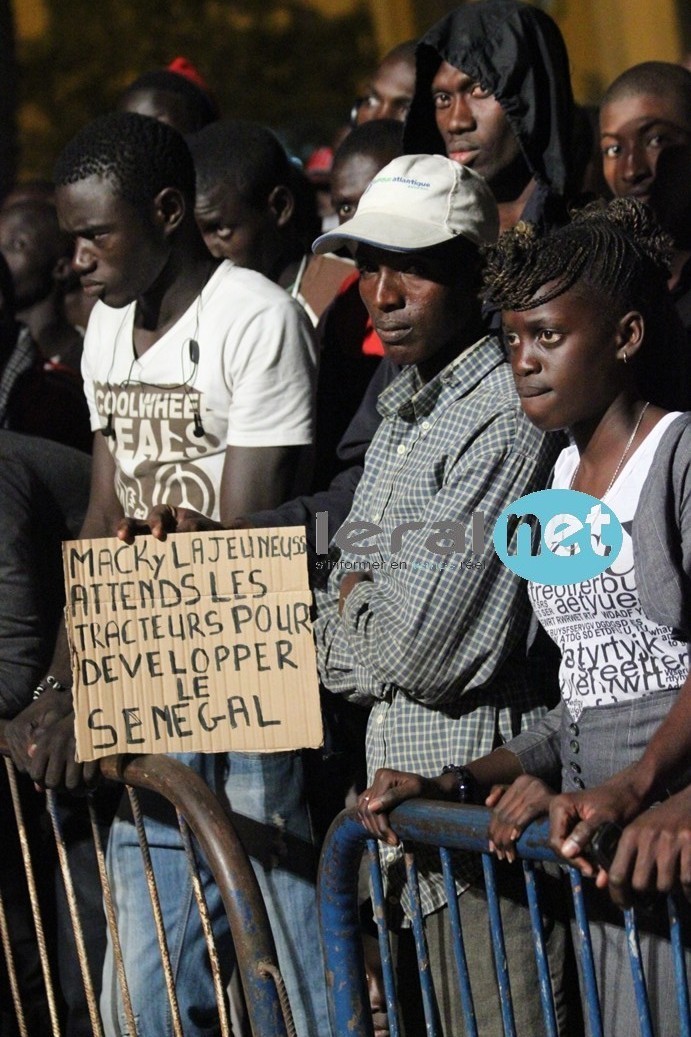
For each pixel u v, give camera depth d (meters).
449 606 2.88
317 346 3.66
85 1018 3.69
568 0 11.39
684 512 2.42
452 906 2.48
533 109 3.73
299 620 2.84
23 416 4.68
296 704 2.84
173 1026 3.21
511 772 2.68
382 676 2.96
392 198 3.17
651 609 2.44
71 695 3.17
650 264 2.58
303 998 3.31
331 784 3.48
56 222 5.90
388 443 3.17
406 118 3.99
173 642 2.85
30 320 5.92
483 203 3.22
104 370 3.65
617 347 2.53
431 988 2.62
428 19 13.00
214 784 3.29
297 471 3.54
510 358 2.64
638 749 2.53
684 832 2.07
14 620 3.45
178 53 13.08
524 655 2.96
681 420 2.47
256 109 13.06
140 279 3.51
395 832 2.55
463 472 2.94
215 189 4.57
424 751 2.98
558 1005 2.94
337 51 13.17
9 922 3.86
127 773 2.90
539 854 2.27
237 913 2.69
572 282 2.50
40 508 3.64
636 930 2.18
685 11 10.66
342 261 4.72
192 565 2.86
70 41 13.03
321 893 2.72
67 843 3.74
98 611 2.84
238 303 3.51
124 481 3.63
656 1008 2.49
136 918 3.30
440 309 3.12
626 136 4.25
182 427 3.52
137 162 3.48
